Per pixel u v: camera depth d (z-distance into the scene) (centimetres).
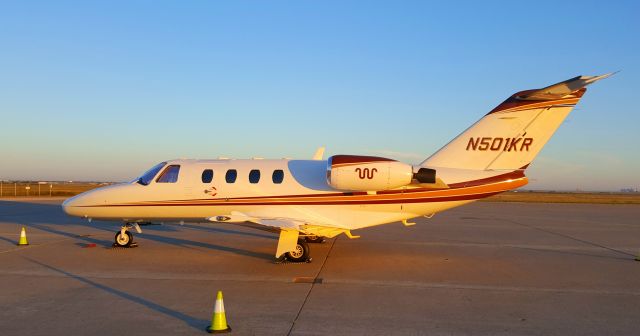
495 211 3256
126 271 984
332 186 1135
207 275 950
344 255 1219
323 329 605
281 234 1067
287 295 786
